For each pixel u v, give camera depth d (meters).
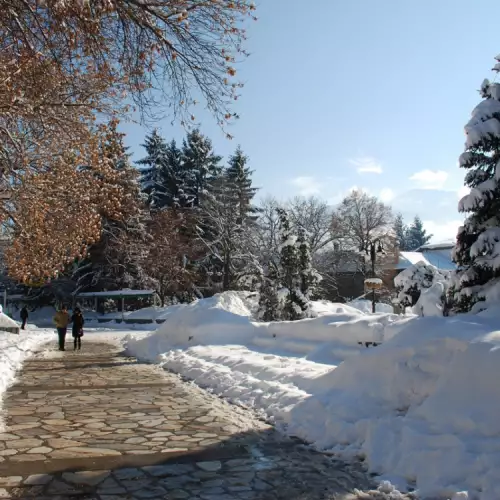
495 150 12.58
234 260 56.47
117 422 8.17
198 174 66.81
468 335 6.54
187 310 19.91
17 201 15.00
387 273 62.75
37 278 19.12
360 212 64.75
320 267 59.75
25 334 30.14
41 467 5.94
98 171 15.90
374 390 7.48
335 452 6.46
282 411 8.27
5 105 11.20
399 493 5.15
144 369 15.03
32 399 10.11
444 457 5.30
